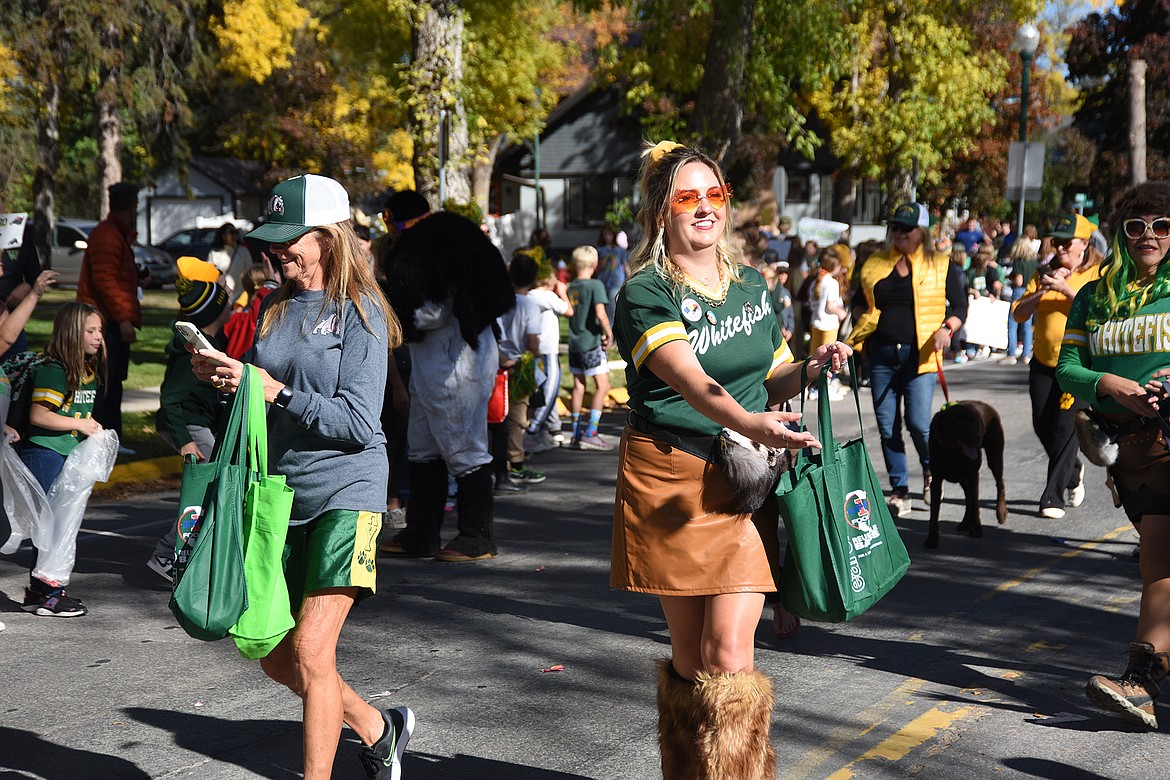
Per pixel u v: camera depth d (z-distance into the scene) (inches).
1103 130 2404.0
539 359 548.7
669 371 178.4
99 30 1608.0
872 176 1729.8
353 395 190.7
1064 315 443.5
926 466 467.8
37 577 327.3
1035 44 1059.3
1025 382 890.1
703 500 183.6
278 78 2219.5
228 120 2460.6
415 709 261.0
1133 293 251.6
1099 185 2222.0
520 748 239.0
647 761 232.7
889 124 1631.4
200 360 182.7
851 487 195.2
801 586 193.2
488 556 401.7
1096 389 249.3
